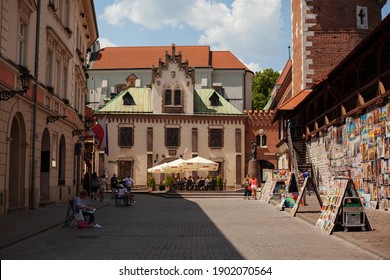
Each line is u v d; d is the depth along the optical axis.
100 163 59.81
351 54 23.09
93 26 41.03
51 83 27.02
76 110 34.25
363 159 24.78
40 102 24.55
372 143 23.41
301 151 41.59
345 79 29.52
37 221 17.86
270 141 63.72
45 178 26.47
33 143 22.98
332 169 31.17
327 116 33.62
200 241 13.41
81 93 39.06
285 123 45.12
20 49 21.94
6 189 19.61
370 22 43.91
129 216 22.25
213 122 61.84
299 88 45.31
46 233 15.24
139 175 60.34
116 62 83.62
